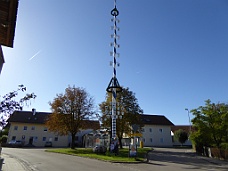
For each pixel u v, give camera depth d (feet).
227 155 74.43
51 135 179.42
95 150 87.76
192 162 66.23
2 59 32.55
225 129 87.04
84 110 116.98
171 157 82.02
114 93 83.92
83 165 53.01
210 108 91.35
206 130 88.94
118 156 73.97
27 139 173.37
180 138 193.47
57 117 112.16
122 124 119.34
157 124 202.90
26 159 65.16
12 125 173.06
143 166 52.90
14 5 21.62
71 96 116.37
